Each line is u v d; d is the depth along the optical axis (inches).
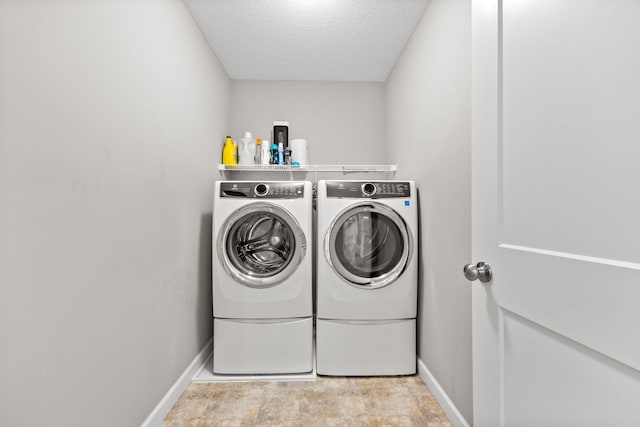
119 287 48.1
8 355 30.8
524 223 31.6
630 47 21.4
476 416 39.8
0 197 30.0
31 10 33.1
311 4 76.9
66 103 37.7
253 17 81.0
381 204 76.7
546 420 29.1
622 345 21.8
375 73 111.9
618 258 22.3
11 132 31.0
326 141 117.3
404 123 93.9
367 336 76.9
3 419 30.4
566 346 27.0
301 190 78.4
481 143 38.1
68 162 37.9
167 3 65.0
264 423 60.5
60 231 36.8
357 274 77.2
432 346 70.9
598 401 24.1
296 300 77.2
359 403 66.7
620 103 22.1
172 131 66.9
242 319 77.3
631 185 21.4
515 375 33.2
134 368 52.2
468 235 54.8
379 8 77.7
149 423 56.2
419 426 59.6
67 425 37.9
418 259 79.8
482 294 38.3
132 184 51.6
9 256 30.9
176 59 69.4
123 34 49.3
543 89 28.9
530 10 30.4
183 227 72.1
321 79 116.3
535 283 29.8
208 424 60.2
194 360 77.7
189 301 75.1
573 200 25.9
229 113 114.4
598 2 23.6
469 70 54.5
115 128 47.1
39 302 34.1
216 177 98.6
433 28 71.3
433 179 70.7
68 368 38.1
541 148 29.3
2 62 30.2
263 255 80.7
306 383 74.7
